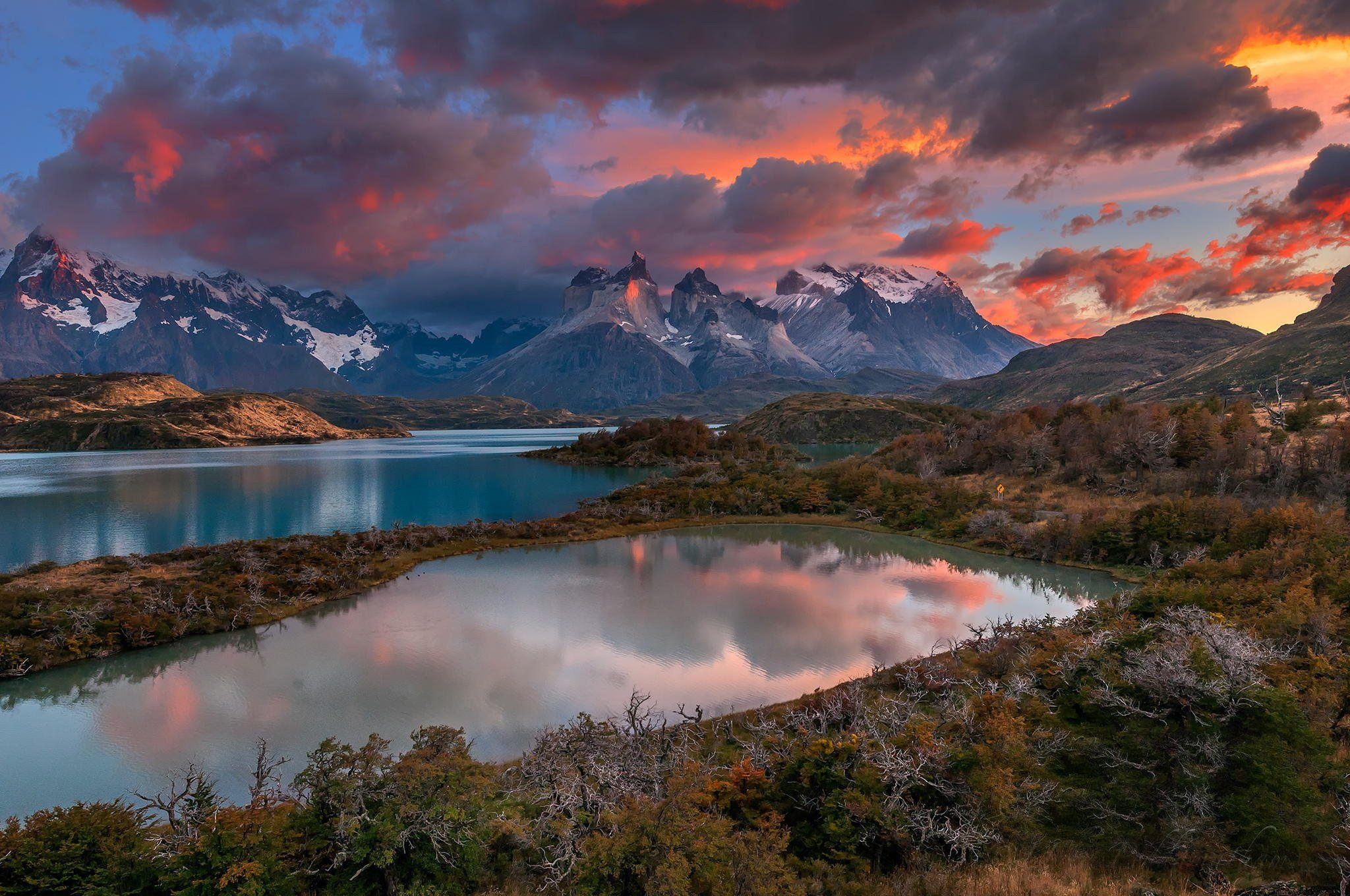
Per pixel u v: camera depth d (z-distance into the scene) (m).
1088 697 31.38
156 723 53.12
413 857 26.36
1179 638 31.41
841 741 35.75
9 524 154.00
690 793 29.06
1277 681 33.81
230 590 81.88
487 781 31.56
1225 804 24.75
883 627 75.31
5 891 24.39
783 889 23.95
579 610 82.19
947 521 129.00
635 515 143.62
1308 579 56.84
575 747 35.25
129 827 27.39
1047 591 90.12
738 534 132.00
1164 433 146.25
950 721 36.50
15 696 58.09
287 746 49.53
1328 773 25.88
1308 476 114.50
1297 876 22.06
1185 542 94.88
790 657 66.31
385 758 30.41
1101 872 24.11
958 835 26.16
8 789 44.00
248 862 24.66
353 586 90.88
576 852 26.48
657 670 63.34
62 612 70.19
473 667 64.19
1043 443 162.38
